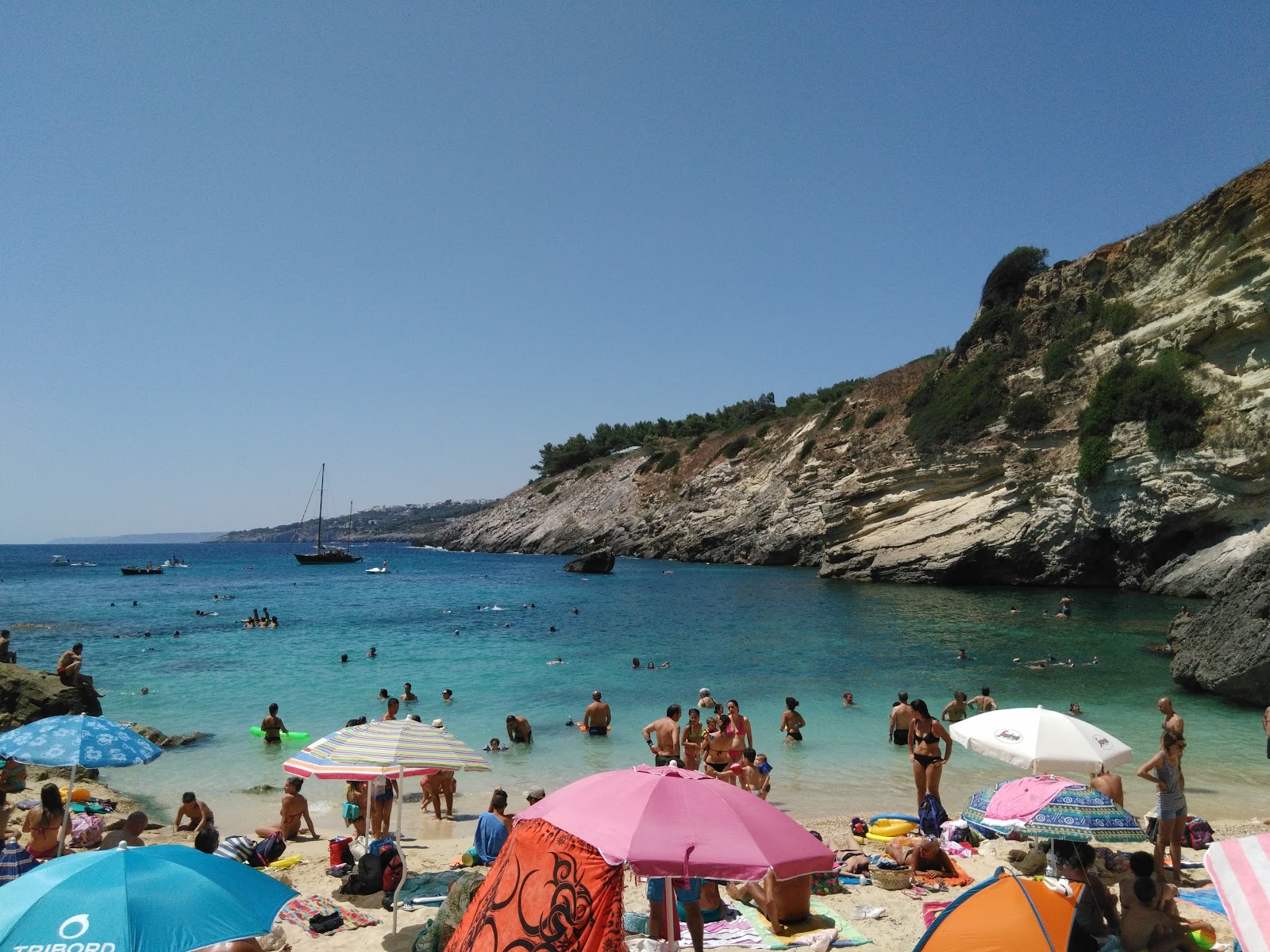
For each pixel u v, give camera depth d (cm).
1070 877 724
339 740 847
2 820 1041
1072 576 4906
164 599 5675
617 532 10019
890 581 5684
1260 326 4081
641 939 731
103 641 3456
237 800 1420
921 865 966
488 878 502
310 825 1222
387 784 1100
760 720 1978
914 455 5919
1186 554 4362
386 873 915
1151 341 4659
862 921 819
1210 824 1207
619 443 13262
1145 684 2373
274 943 744
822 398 9869
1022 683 2392
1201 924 741
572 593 5512
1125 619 3656
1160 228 4947
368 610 4719
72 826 1053
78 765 897
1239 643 2109
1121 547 4722
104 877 458
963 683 2402
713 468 9169
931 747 1169
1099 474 4634
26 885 458
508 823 1045
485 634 3597
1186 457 4194
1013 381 5569
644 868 493
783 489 7775
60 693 1847
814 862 525
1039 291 5959
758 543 7706
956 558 5288
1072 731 978
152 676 2603
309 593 6003
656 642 3269
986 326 6184
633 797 554
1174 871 940
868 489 6116
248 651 3159
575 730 1888
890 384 7631
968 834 1098
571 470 13062
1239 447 3981
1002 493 5247
